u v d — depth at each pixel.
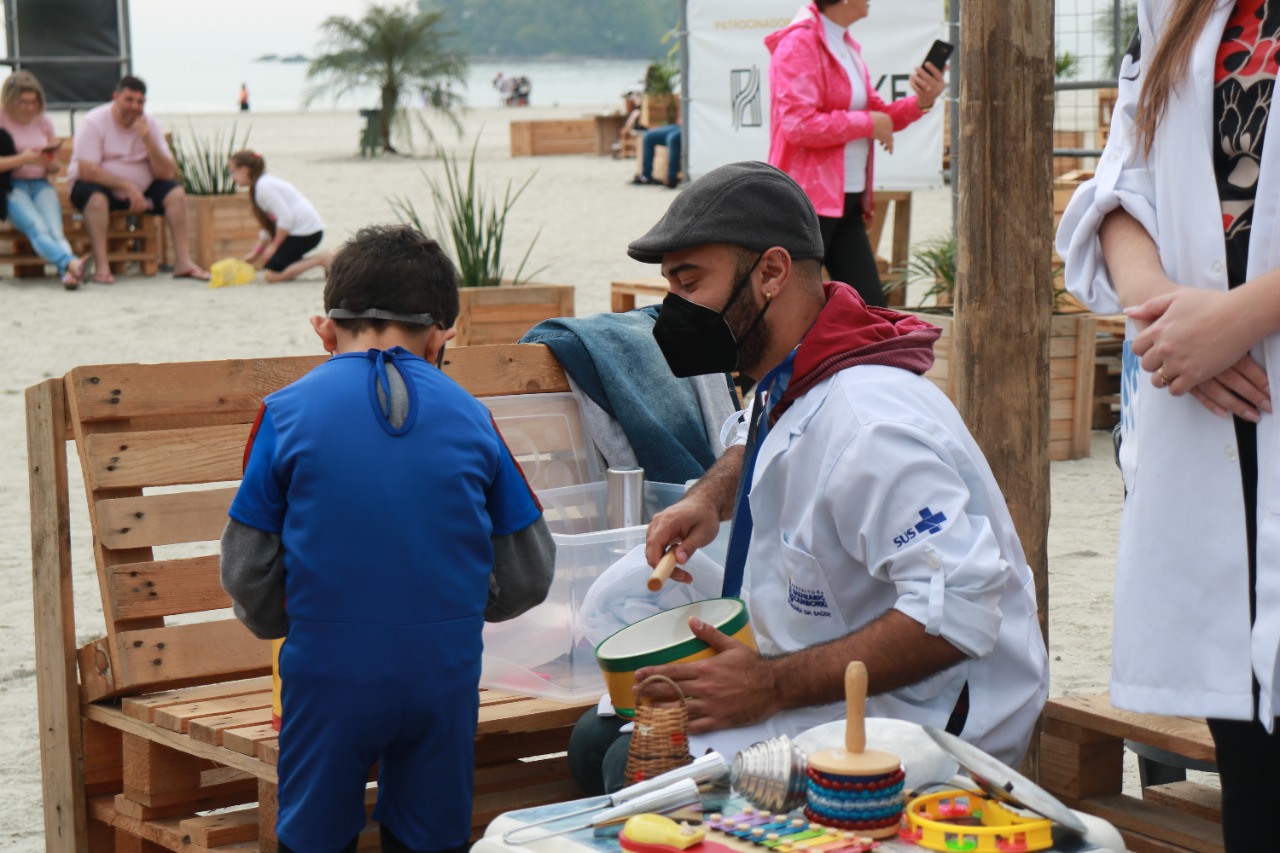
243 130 45.84
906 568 2.35
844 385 2.49
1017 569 2.57
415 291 2.78
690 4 10.32
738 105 10.27
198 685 3.43
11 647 5.09
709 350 2.57
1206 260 2.10
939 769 2.06
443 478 2.61
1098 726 2.97
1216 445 2.08
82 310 12.55
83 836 3.39
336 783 2.59
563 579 3.19
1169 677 2.11
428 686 2.58
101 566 3.27
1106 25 9.50
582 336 3.85
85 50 17.44
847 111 6.98
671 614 2.66
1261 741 2.12
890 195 10.24
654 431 3.76
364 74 33.22
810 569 2.54
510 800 3.16
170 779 3.23
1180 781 3.25
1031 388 3.35
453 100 37.16
